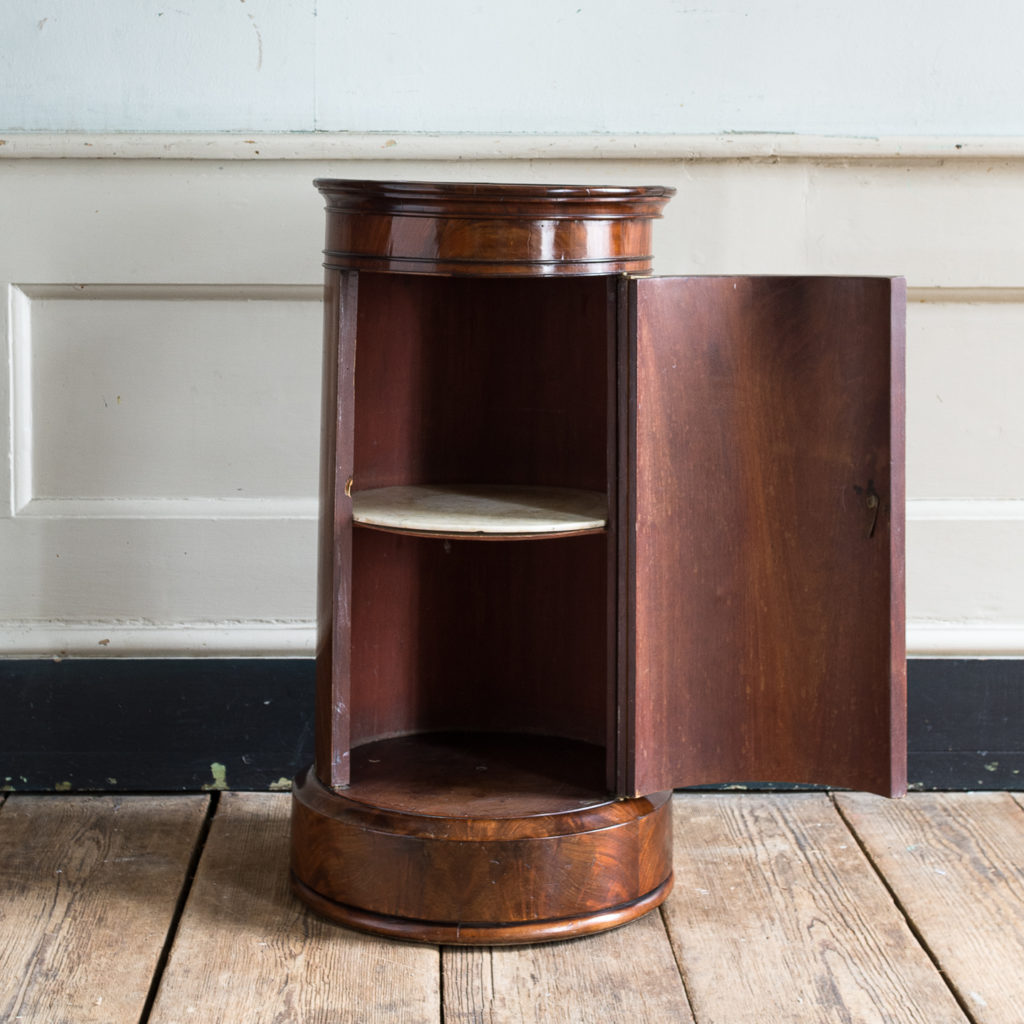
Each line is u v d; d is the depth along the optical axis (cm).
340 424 164
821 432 165
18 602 209
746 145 202
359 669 196
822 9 203
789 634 170
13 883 180
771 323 164
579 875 165
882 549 164
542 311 191
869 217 207
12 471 206
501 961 161
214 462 209
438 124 203
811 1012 151
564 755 190
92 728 211
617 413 162
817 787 217
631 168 204
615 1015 149
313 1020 148
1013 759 217
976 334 211
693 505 165
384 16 200
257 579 211
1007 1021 149
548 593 199
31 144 197
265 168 202
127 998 152
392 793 172
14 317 203
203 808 207
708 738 172
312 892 172
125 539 208
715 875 185
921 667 215
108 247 202
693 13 202
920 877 185
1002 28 204
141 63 200
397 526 164
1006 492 215
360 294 185
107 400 207
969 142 203
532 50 202
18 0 197
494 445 197
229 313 206
